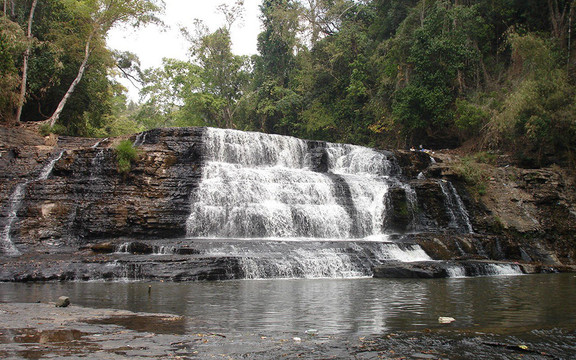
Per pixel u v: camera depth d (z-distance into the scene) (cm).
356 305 954
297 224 2288
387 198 2541
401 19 4588
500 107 3228
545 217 2645
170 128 2619
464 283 1436
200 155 2561
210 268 1490
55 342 558
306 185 2525
